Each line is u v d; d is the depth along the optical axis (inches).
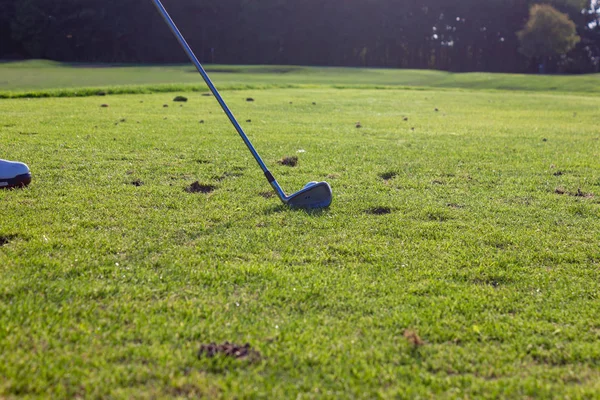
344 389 29.5
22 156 70.8
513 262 43.5
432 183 64.8
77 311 34.9
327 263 42.3
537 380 30.9
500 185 64.4
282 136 93.7
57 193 55.9
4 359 30.8
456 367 31.7
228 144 83.8
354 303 36.9
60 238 44.4
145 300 36.5
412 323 35.1
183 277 39.3
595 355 32.9
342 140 91.4
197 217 50.3
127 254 42.3
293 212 52.2
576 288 39.8
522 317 36.3
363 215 52.2
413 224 50.4
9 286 37.0
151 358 31.3
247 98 181.2
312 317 35.4
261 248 44.3
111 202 53.7
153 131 94.4
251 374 30.5
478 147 88.0
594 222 52.1
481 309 36.9
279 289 38.1
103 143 81.5
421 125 118.2
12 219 47.9
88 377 29.6
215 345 32.4
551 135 106.2
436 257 43.9
